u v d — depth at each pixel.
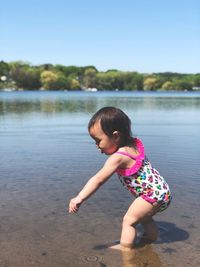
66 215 1.26
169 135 3.23
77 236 1.10
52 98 14.25
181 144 2.71
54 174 1.78
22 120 4.50
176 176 1.76
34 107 7.64
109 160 1.07
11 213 1.26
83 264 0.94
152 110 6.98
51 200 1.40
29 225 1.17
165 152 2.37
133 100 12.66
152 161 2.10
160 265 0.94
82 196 1.06
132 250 1.02
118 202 1.39
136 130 3.59
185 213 1.29
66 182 1.64
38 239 1.07
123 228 1.07
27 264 0.93
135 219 1.06
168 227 1.18
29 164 1.99
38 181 1.65
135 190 1.09
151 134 3.29
